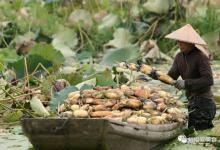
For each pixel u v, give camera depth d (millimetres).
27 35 20719
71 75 13734
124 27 21797
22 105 12227
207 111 10859
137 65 10695
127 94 10023
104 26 22188
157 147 9797
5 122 11898
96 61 19156
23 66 14781
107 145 8922
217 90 14445
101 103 9664
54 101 11758
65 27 21484
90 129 8781
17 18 23078
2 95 12805
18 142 10344
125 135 9016
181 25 20984
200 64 10578
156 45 19828
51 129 8859
